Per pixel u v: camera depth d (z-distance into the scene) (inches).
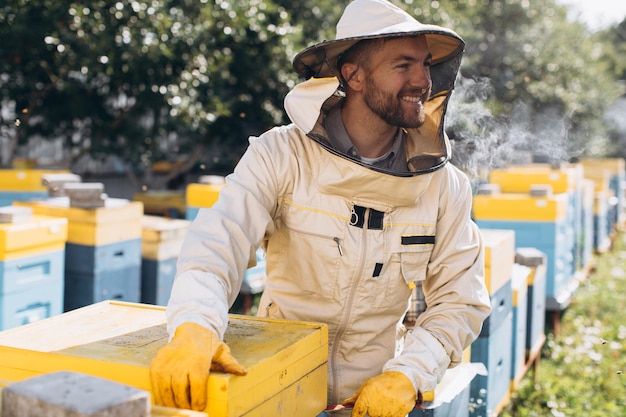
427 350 73.2
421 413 92.1
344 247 73.2
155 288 191.0
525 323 178.9
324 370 70.0
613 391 182.7
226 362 53.3
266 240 80.4
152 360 56.4
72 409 38.5
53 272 152.4
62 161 379.2
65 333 66.0
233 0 323.3
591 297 285.3
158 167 421.4
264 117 377.1
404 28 68.6
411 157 76.3
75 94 347.9
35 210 172.4
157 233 189.8
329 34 380.8
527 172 266.8
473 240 80.4
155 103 338.0
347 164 69.8
